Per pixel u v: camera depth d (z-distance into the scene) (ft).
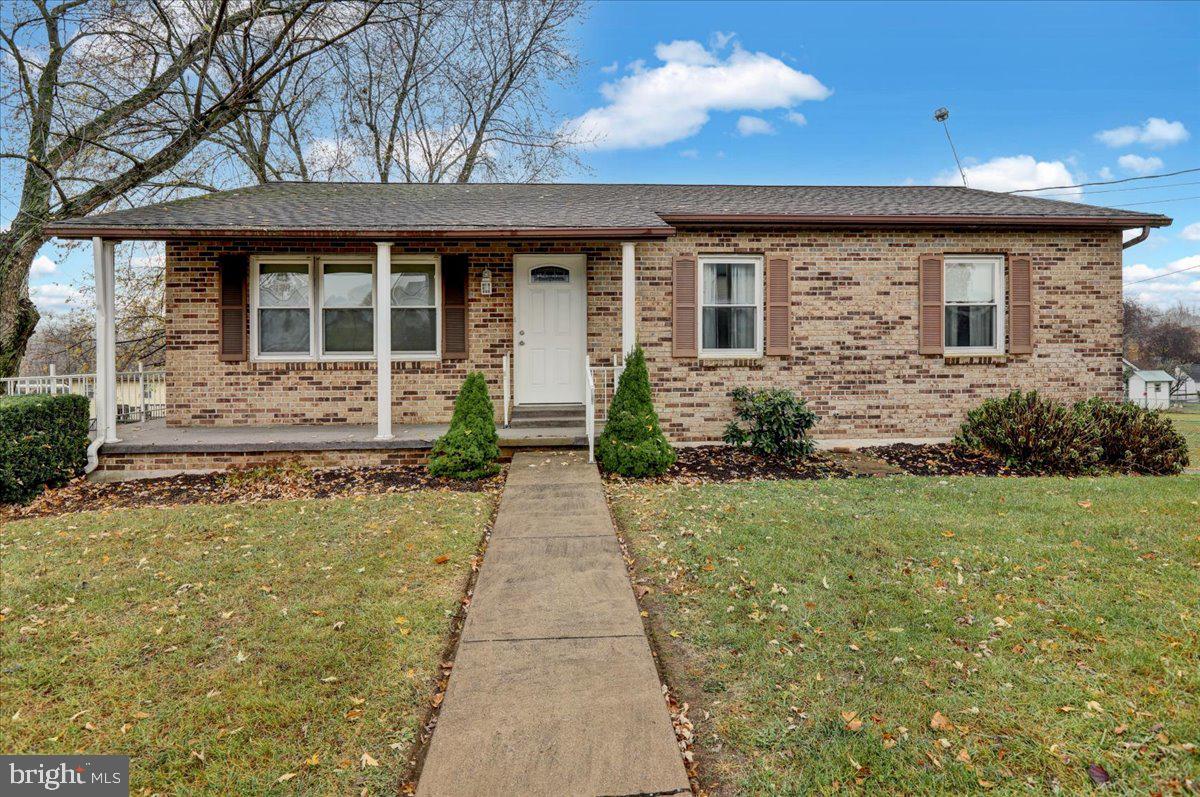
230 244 29.50
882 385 30.42
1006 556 14.44
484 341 30.50
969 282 31.01
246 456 24.94
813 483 21.99
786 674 9.86
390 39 57.88
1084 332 30.83
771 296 29.99
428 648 10.84
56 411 22.84
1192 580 12.94
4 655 10.63
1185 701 8.89
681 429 29.94
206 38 45.21
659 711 8.93
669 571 14.10
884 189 38.47
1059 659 10.07
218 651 10.74
